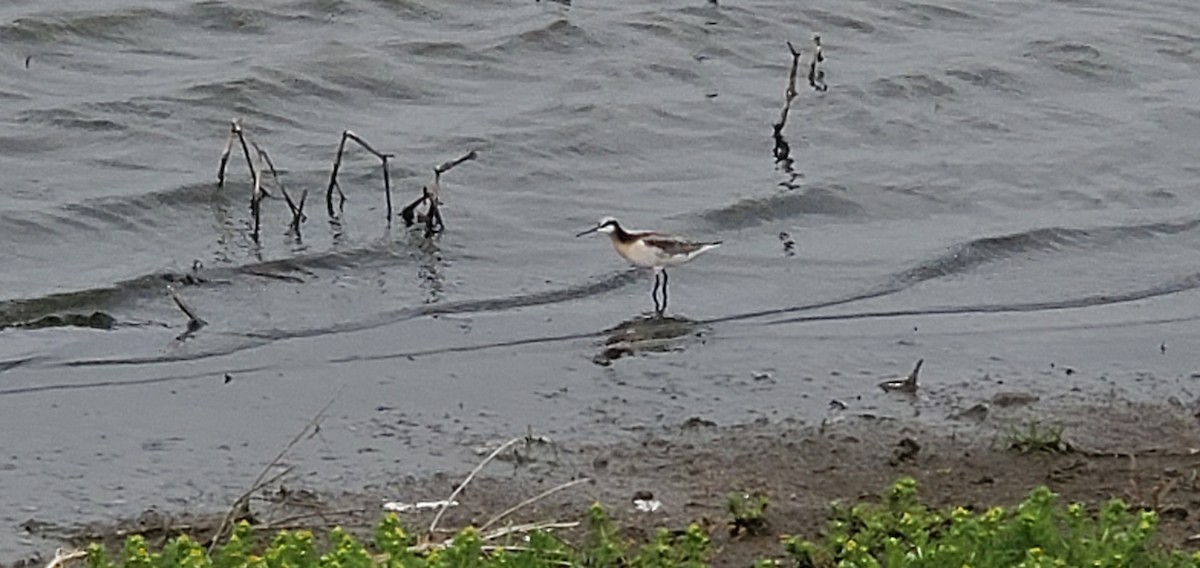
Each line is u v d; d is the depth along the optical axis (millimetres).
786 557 10742
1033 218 19281
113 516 12023
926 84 23812
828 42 25484
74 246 17781
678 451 13047
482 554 9938
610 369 14820
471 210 18828
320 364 14914
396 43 23828
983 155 21484
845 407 13945
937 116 22906
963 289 17125
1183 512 11258
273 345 15367
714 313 16219
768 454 12977
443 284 16891
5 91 21781
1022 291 17078
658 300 16562
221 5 24766
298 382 14500
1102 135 22438
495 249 17812
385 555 9430
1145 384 14547
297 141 20891
